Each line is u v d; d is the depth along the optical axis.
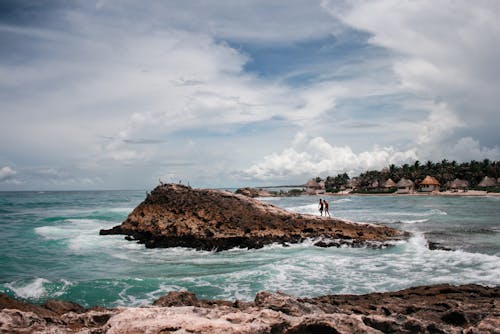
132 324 6.07
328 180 186.88
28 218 45.84
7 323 7.50
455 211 53.47
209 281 15.88
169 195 29.42
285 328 6.45
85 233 31.19
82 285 15.24
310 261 19.59
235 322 6.54
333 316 6.59
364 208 63.19
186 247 24.83
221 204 28.09
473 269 17.14
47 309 10.79
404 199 107.62
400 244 24.09
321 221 27.53
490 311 8.80
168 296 10.78
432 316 9.14
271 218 27.19
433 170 151.62
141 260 21.25
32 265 19.89
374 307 10.18
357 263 19.05
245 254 22.72
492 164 136.75
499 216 43.69
